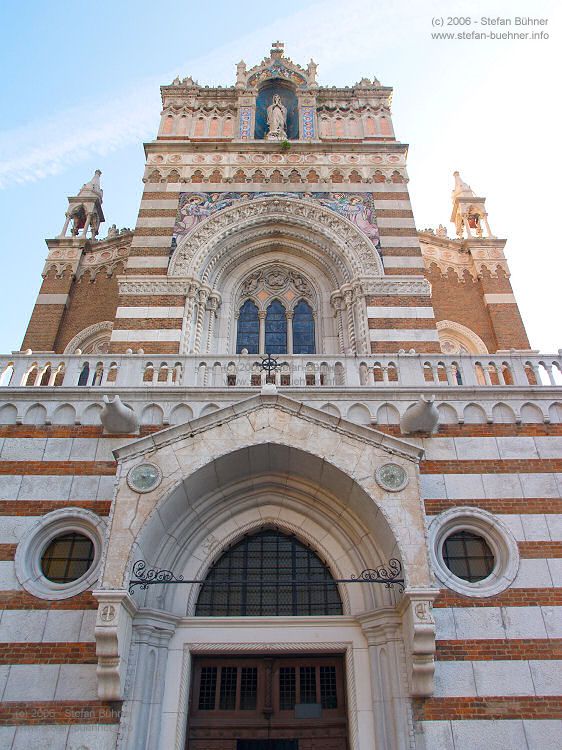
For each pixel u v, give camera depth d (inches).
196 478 486.9
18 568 482.0
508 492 518.3
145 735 432.5
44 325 889.5
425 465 528.7
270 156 904.9
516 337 900.6
